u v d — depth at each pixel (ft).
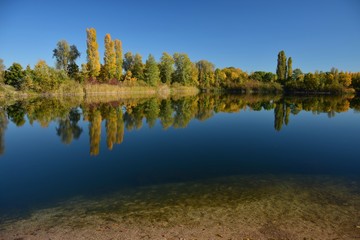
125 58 286.87
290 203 23.59
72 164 36.52
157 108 108.99
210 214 21.70
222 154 40.83
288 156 39.63
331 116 84.89
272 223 20.18
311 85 251.19
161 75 273.33
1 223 20.81
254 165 35.29
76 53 228.02
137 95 208.95
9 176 31.96
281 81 286.25
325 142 49.01
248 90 292.40
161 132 58.39
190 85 293.23
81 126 66.03
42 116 83.71
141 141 49.90
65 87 186.70
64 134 56.59
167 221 20.66
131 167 34.91
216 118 80.43
